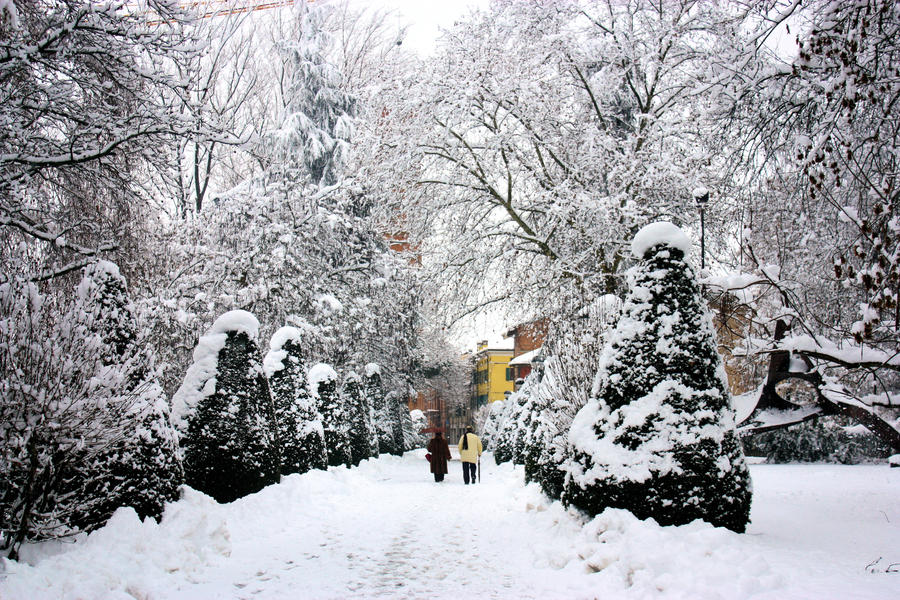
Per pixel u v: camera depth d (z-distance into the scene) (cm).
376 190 1978
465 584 597
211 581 605
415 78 1853
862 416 972
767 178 886
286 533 862
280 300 2050
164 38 859
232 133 939
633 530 639
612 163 1711
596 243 1670
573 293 1686
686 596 502
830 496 1082
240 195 2150
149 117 854
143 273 1377
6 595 460
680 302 735
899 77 608
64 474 634
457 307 1970
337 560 705
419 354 3222
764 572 536
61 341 604
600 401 760
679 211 1738
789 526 780
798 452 2239
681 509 664
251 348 1030
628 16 1884
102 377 627
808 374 1017
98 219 1055
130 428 645
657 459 678
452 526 935
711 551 571
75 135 816
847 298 1008
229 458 945
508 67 1814
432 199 1964
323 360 2369
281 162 2334
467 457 1659
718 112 859
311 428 1408
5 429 552
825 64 662
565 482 783
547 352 1448
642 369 723
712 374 716
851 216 664
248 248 2031
